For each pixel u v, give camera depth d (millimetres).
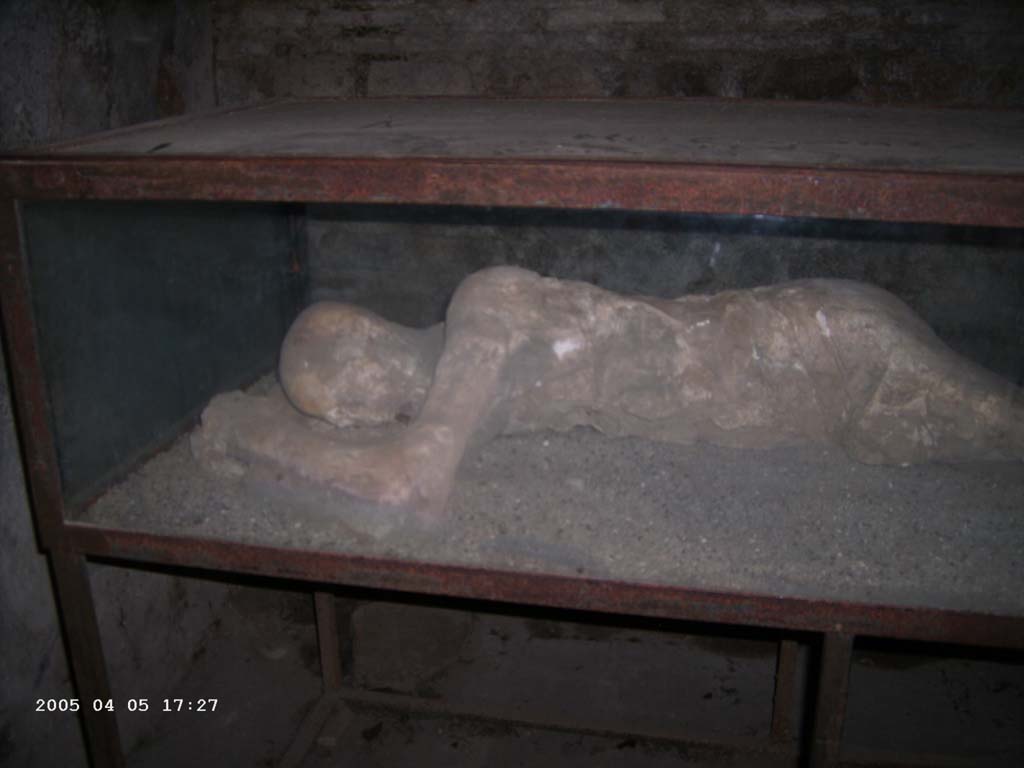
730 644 2529
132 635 2141
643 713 2262
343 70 2521
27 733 1821
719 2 2305
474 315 1625
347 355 1679
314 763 2123
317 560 1389
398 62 2496
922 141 1547
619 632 2578
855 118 1941
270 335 2371
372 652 2465
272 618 2607
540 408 1698
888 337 1606
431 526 1431
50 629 1889
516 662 2451
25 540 1806
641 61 2395
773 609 1282
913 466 1653
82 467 1513
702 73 2379
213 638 2529
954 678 2361
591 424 1765
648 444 1747
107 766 1652
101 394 1564
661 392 1679
